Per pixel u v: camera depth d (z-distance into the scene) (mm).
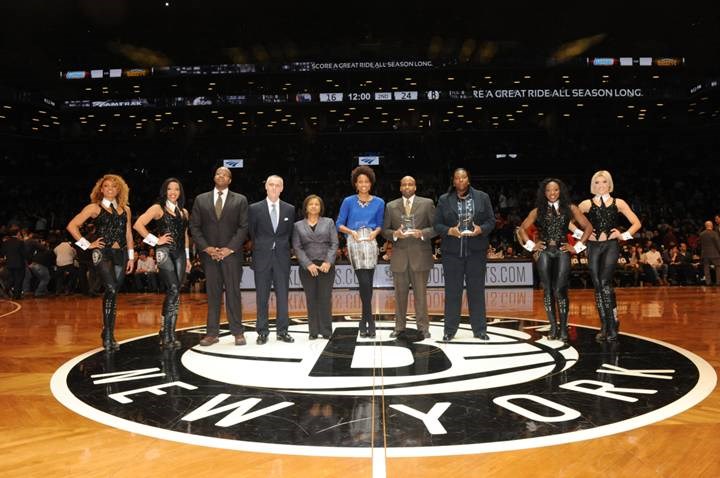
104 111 26938
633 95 26031
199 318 7500
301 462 2221
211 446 2416
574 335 5457
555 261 5176
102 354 4691
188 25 21141
